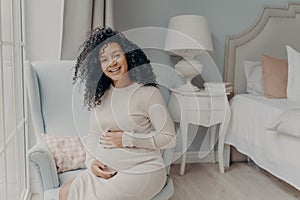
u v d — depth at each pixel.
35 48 2.62
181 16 3.11
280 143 2.59
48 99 2.15
